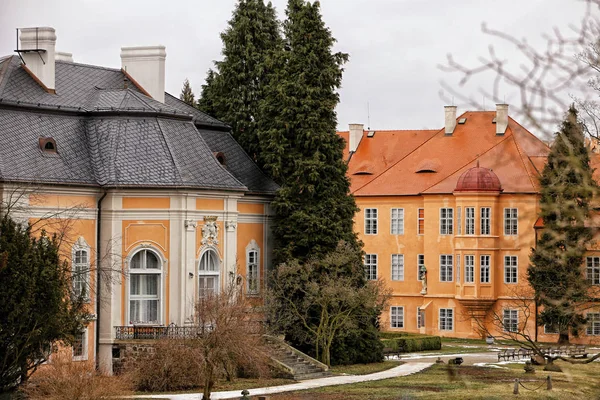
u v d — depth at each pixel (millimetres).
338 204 64125
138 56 63406
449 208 88500
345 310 61438
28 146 53406
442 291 88438
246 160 65875
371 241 93438
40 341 41719
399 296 91562
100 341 54375
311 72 63812
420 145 95562
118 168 55594
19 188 48781
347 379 56406
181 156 57438
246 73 68625
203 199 57188
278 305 58781
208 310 50469
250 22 69375
